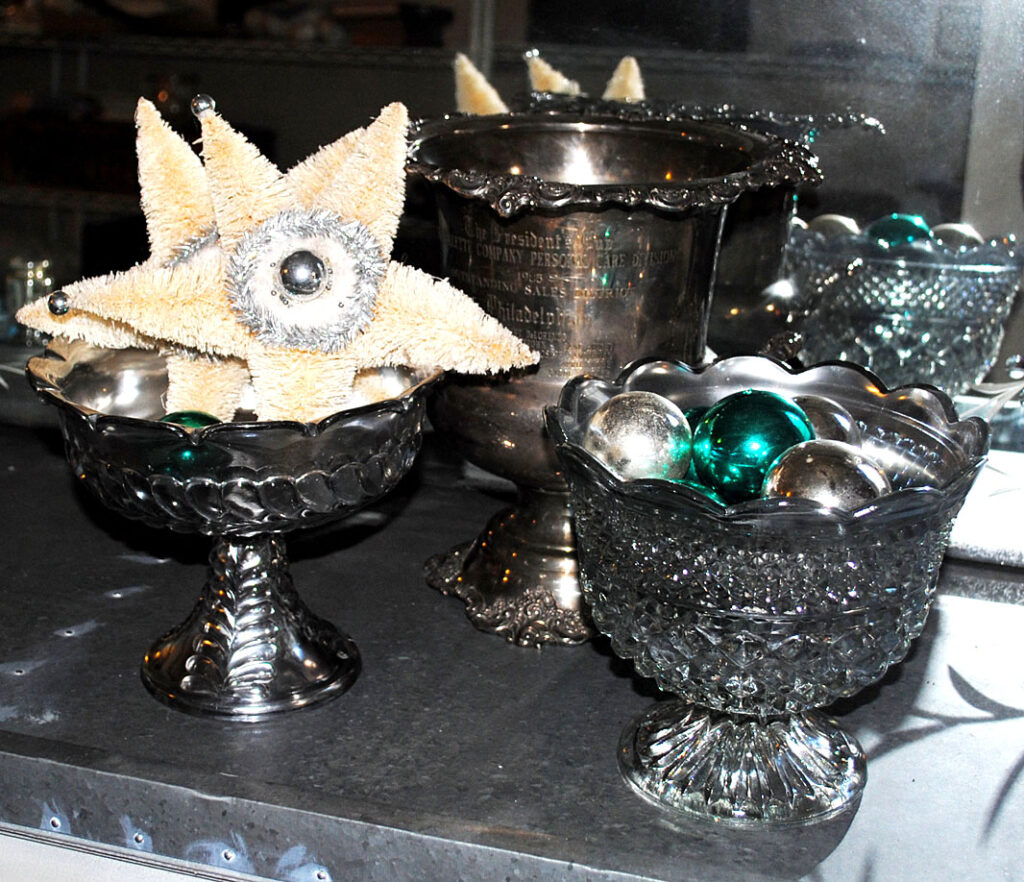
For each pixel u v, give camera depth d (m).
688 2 0.90
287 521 0.66
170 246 0.67
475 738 0.70
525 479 0.78
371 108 1.05
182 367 0.71
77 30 1.17
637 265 0.72
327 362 0.65
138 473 0.64
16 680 0.74
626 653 0.63
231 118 1.11
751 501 0.54
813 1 0.87
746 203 0.87
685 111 0.92
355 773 0.66
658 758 0.66
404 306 0.65
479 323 0.66
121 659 0.76
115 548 0.90
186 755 0.68
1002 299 0.88
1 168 1.19
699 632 0.59
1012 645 0.80
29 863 0.67
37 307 0.67
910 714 0.73
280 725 0.70
